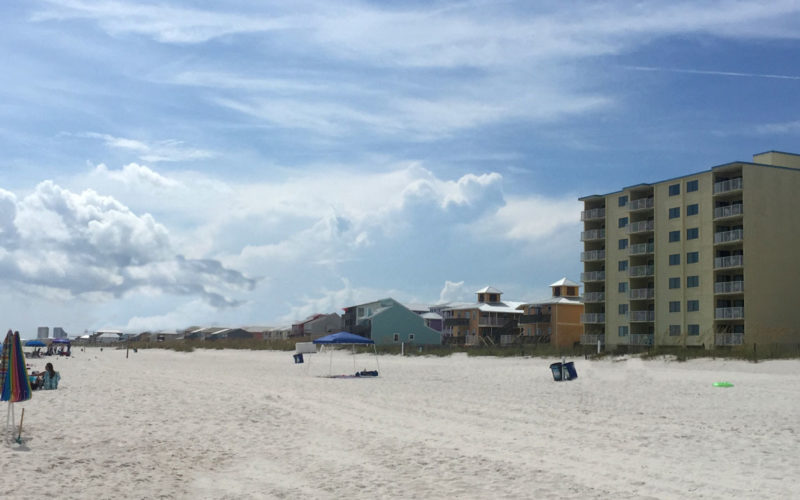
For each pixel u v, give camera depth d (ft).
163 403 77.66
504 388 103.19
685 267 215.31
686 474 38.75
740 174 205.26
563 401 82.58
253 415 68.33
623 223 242.58
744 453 45.27
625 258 240.32
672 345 214.69
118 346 439.63
